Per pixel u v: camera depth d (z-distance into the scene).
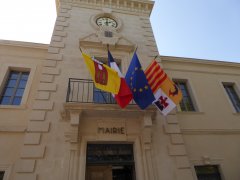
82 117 6.83
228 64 11.60
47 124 6.52
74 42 9.37
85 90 7.63
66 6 11.15
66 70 8.14
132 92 6.69
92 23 10.56
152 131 7.22
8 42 8.84
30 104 7.29
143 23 11.78
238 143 8.48
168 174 6.41
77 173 5.87
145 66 9.35
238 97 10.59
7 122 6.63
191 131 8.27
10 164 5.86
